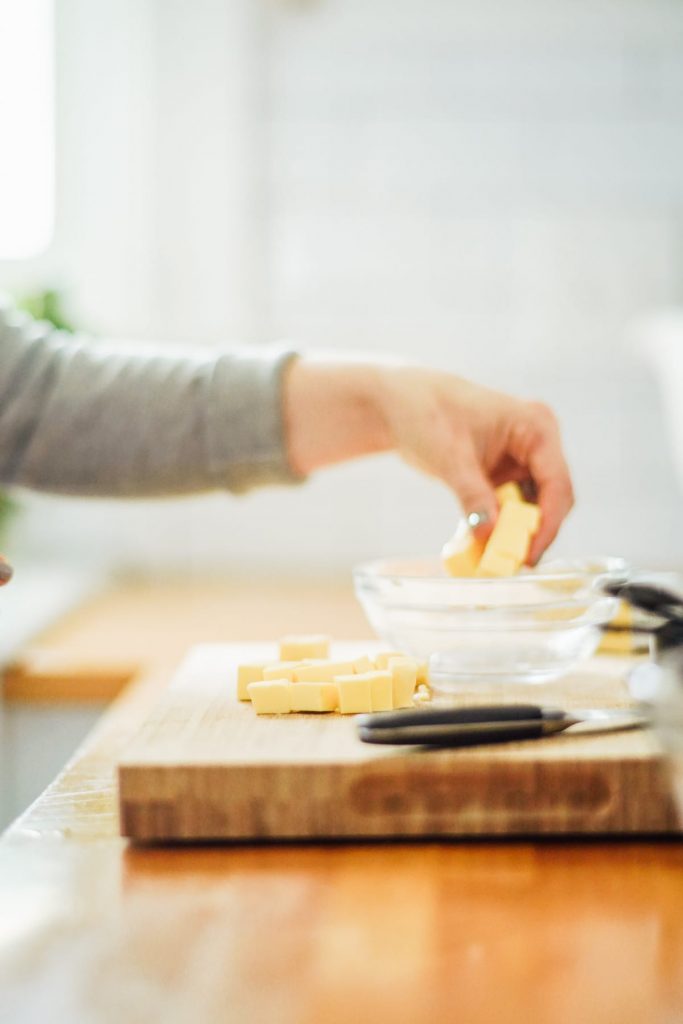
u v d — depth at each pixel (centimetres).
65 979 47
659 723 58
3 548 192
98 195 214
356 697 73
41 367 106
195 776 63
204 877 58
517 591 79
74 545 219
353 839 63
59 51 212
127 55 211
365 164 216
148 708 104
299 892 56
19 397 105
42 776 145
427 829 63
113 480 104
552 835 63
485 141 215
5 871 59
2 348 107
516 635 79
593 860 60
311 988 46
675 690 58
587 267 217
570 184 216
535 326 218
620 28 211
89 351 108
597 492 220
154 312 216
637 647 92
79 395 104
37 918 53
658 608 67
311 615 175
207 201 214
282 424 99
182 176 214
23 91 212
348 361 98
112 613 181
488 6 212
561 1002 45
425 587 79
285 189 217
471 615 79
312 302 219
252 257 218
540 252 217
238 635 157
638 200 215
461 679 81
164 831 63
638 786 62
